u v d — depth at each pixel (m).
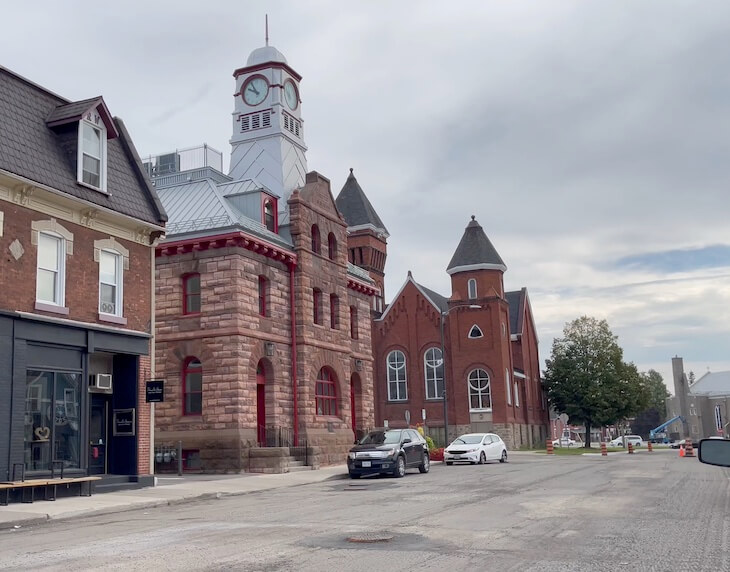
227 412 28.22
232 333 28.53
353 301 39.31
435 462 38.28
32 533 12.73
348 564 8.53
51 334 19.08
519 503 15.20
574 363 66.12
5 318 17.83
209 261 29.36
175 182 36.53
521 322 68.81
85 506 16.34
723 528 11.34
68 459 19.33
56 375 19.31
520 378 66.19
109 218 21.44
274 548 9.73
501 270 62.59
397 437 26.86
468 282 61.72
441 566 8.39
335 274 35.97
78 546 10.54
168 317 29.66
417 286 64.56
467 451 34.72
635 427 132.38
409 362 63.59
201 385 29.22
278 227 33.78
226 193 33.66
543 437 71.75
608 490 18.02
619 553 9.20
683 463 31.75
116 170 22.50
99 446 21.77
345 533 11.11
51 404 19.05
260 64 39.38
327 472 27.86
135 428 21.84
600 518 12.61
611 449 65.12
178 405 29.05
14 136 18.91
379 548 9.66
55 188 19.41
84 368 20.14
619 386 65.44
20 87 19.98
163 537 11.16
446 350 62.56
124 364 22.38
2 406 17.47
